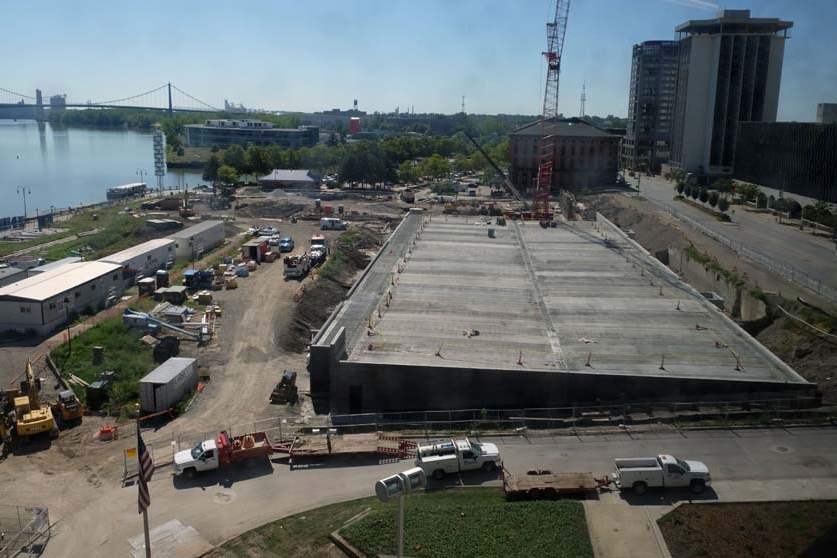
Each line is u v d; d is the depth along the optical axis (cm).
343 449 5238
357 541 4003
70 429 5962
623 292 9600
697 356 7131
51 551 4191
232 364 7725
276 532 4225
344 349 7119
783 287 8994
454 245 12712
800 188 16588
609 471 4875
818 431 5456
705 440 5328
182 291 9938
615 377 6544
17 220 16525
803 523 4119
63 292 8669
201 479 4972
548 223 14950
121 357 7606
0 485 4997
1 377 7088
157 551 4128
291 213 18475
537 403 6656
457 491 4625
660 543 3962
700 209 16362
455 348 7331
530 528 4062
